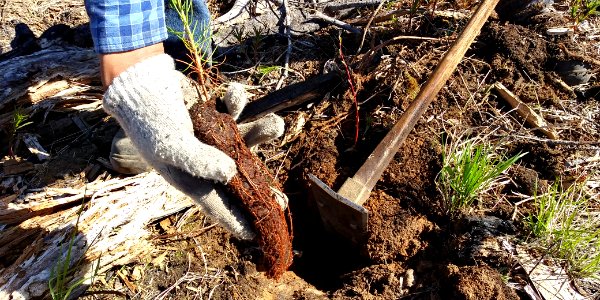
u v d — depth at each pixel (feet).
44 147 2.21
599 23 2.58
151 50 1.39
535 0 2.48
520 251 1.77
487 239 1.80
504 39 2.37
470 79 2.33
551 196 1.92
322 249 2.12
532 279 1.68
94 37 1.31
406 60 2.42
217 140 1.42
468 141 2.01
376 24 2.71
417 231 1.94
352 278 1.88
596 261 1.67
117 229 1.85
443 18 2.61
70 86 2.35
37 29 2.93
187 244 1.96
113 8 1.27
